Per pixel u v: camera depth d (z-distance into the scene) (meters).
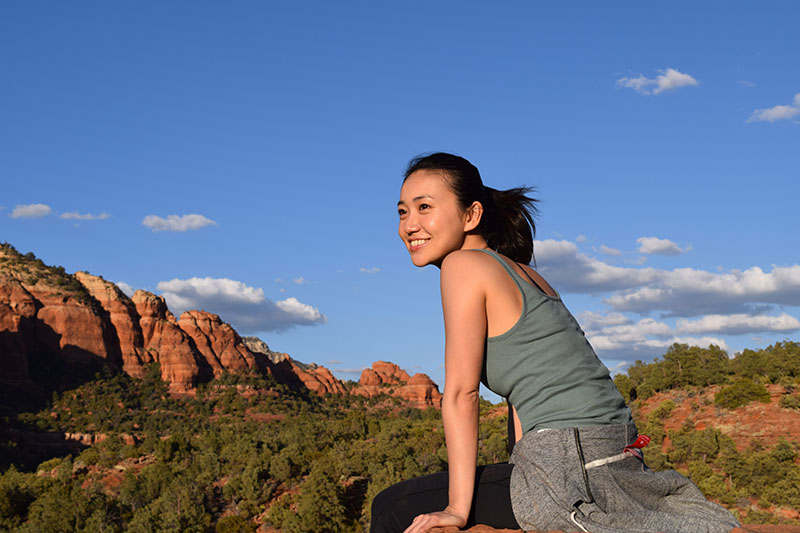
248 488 82.62
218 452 108.56
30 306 180.38
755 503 69.25
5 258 195.62
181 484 83.81
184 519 76.12
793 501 66.94
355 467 89.44
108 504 81.81
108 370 183.88
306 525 72.69
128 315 197.25
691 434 84.19
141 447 109.62
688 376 104.69
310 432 114.25
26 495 85.25
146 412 168.88
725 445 79.00
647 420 94.81
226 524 76.06
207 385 192.25
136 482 87.94
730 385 99.25
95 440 147.75
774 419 84.69
